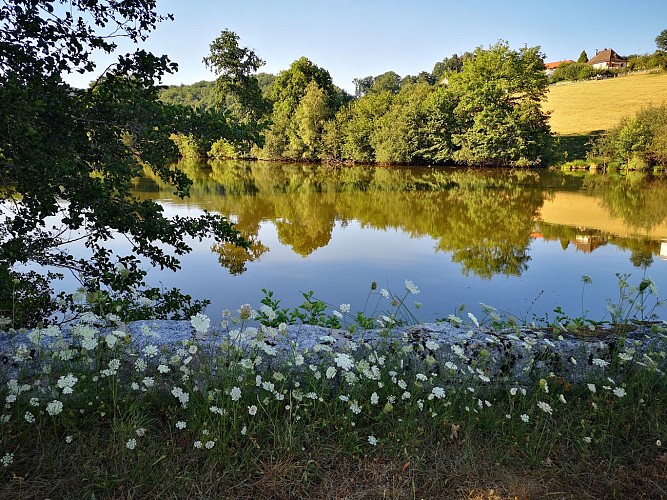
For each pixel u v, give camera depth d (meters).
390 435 2.55
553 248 12.30
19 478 2.08
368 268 10.10
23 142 3.57
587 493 2.22
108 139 4.41
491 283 9.09
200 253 11.07
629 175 32.69
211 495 2.12
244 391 2.70
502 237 13.71
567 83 74.88
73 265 5.28
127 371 2.84
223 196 21.75
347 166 44.75
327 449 2.45
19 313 4.34
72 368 2.70
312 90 50.50
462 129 41.31
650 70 76.12
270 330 2.81
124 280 4.84
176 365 2.70
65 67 4.11
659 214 17.59
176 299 5.36
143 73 4.39
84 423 2.48
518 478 2.32
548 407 2.60
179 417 2.62
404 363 3.08
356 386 2.80
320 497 2.16
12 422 2.39
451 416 2.69
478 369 2.83
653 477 2.33
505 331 3.43
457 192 24.42
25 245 4.88
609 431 2.66
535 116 39.84
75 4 4.18
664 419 2.74
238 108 42.94
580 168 36.94
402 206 19.69
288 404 2.78
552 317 7.15
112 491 2.10
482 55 40.44
